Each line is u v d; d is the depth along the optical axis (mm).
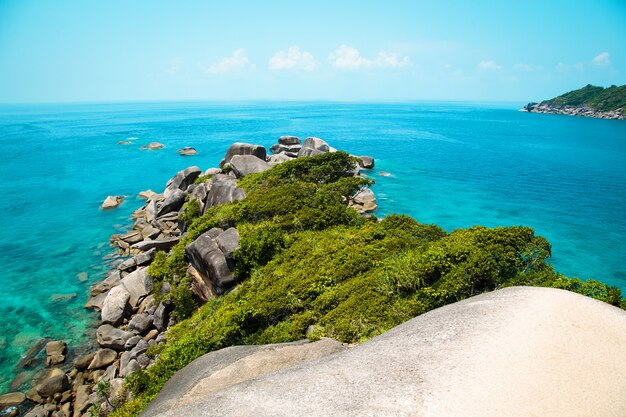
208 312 22375
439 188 57938
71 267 34875
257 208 30438
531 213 47438
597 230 42188
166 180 66062
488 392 7258
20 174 69625
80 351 23703
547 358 7902
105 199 54406
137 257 33875
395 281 18625
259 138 115438
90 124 171125
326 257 22859
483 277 17469
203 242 26172
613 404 7152
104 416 17312
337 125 159375
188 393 10750
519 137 120562
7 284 31859
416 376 7855
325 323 17094
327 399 7566
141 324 25312
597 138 119625
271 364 11812
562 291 9969
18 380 21172
